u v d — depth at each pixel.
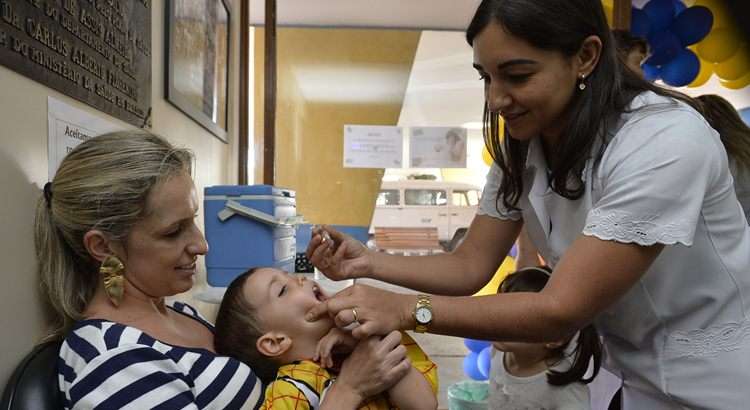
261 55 2.88
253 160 2.89
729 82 2.57
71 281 0.95
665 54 2.46
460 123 2.94
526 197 1.12
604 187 0.91
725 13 2.49
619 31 1.60
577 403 1.37
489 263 1.26
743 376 0.96
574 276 0.81
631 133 0.87
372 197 2.91
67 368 0.84
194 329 1.11
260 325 1.00
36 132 0.90
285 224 1.82
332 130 2.91
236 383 0.93
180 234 0.95
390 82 2.92
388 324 0.82
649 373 1.04
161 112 1.60
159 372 0.82
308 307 1.00
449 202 2.92
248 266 1.74
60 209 0.89
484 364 2.40
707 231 0.93
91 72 1.06
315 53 2.91
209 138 2.22
